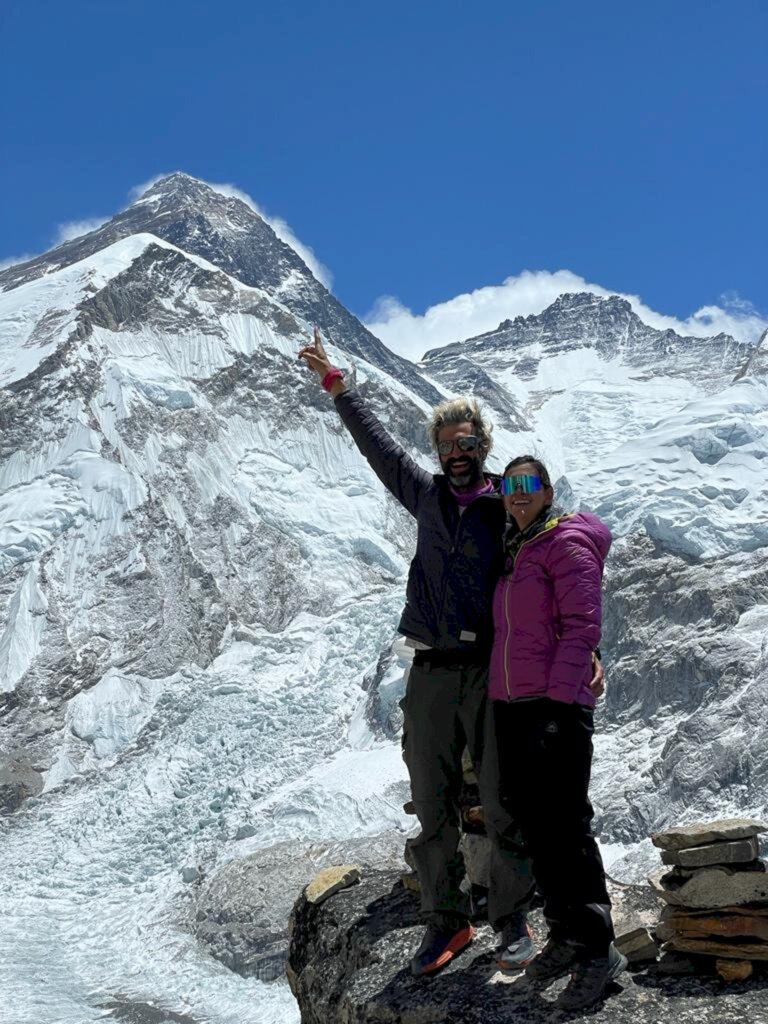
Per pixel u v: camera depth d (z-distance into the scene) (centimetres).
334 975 658
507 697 543
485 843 667
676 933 538
